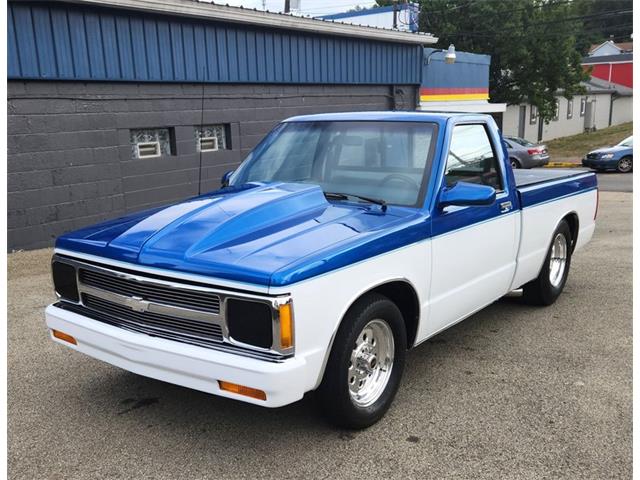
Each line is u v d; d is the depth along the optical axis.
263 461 3.24
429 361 4.59
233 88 11.62
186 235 3.30
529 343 4.96
